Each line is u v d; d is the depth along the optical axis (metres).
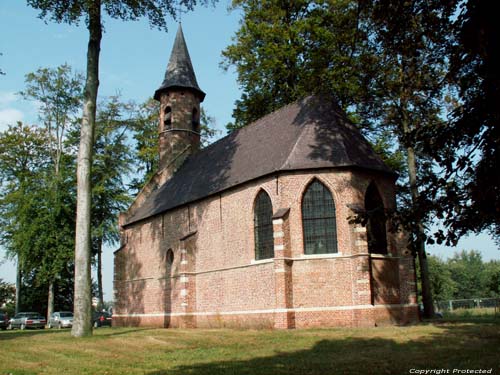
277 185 25.45
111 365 13.45
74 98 46.81
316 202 25.17
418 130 11.55
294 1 36.44
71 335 21.97
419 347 14.99
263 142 30.12
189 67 43.47
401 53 14.70
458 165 10.53
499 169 9.70
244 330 24.39
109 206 50.16
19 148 50.53
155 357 14.88
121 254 40.22
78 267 22.58
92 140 23.75
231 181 29.11
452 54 11.73
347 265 24.12
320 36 33.56
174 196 35.62
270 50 35.28
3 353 16.59
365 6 16.11
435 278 70.75
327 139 26.31
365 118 33.38
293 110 29.95
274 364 12.66
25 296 58.25
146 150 50.81
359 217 12.27
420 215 11.12
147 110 53.25
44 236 45.12
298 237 24.66
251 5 37.50
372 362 12.52
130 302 38.78
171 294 33.47
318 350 15.34
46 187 47.34
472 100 10.35
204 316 29.61
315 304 24.02
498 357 12.45
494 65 9.63
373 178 26.03
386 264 25.20
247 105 38.75
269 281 25.27
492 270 115.88
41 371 12.59
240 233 27.66
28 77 45.22
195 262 31.00
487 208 9.93
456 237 10.56
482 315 33.66
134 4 23.38
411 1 13.27
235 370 11.80
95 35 24.11
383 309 24.22
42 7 22.64
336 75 26.92
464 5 10.16
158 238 35.88
